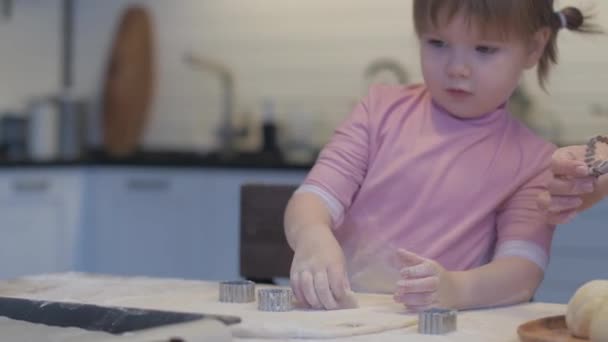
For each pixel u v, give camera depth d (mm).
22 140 3887
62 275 1390
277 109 3916
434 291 1100
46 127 3844
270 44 3936
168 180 3523
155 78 4156
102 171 3664
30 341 854
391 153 1449
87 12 4262
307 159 3617
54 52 4223
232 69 4008
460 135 1427
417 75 3670
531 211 1340
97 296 1195
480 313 1121
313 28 3854
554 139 3387
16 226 3457
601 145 1223
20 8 4074
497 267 1220
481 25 1267
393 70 3691
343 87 3803
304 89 3875
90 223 3686
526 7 1284
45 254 3561
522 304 1215
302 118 3801
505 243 1312
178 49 4113
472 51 1312
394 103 1501
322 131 3822
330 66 3826
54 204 3574
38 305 1009
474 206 1389
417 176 1416
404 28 3689
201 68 4070
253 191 1626
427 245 1389
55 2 4215
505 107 1464
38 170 3516
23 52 4086
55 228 3586
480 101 1358
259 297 1093
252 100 3977
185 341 811
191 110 4094
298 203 1376
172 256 3523
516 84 1371
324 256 1168
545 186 1332
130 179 3607
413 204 1413
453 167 1408
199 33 4070
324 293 1106
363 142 1474
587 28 1487
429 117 1461
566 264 2840
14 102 4047
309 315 1050
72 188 3631
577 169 1144
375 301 1166
